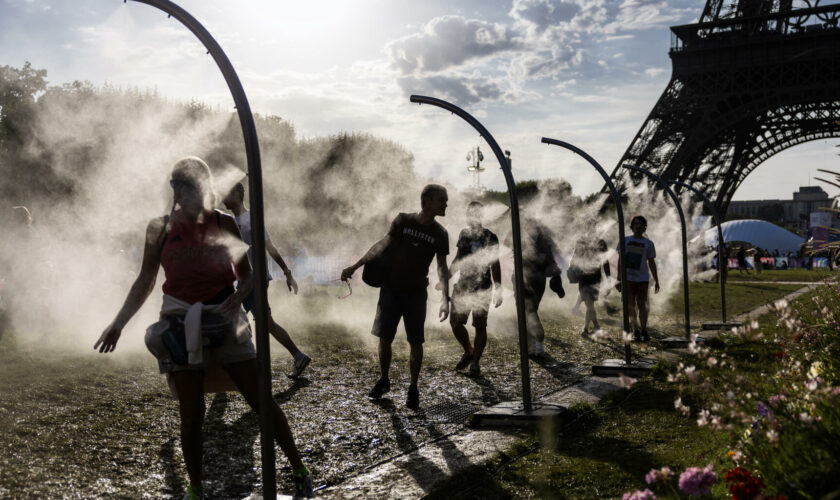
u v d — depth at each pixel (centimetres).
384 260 599
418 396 598
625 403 568
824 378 397
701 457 381
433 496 359
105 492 371
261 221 329
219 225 350
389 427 519
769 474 273
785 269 4659
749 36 4144
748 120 4459
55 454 430
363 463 430
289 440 368
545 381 713
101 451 442
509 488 365
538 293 891
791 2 4262
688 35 4291
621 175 4144
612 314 1436
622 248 763
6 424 490
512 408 540
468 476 387
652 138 4231
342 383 687
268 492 333
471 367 753
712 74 4197
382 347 614
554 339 1056
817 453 261
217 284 345
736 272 4144
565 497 344
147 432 492
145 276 350
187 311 338
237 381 358
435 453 445
